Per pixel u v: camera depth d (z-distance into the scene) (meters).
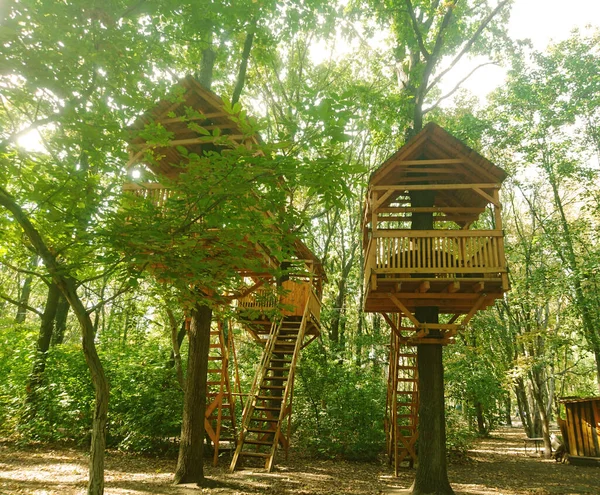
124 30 5.20
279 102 20.20
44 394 13.23
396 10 15.03
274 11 12.23
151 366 13.63
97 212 5.76
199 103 10.54
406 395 17.09
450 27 16.31
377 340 20.75
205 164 5.05
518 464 16.59
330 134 4.95
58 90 4.85
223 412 15.05
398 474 12.80
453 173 11.04
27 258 7.05
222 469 11.80
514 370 19.06
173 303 8.94
